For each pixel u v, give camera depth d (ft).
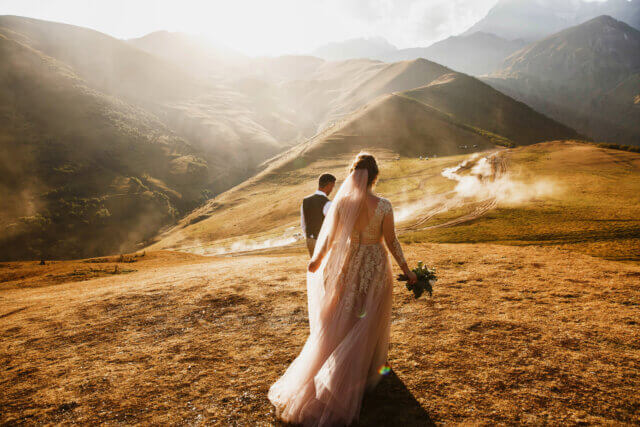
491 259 24.75
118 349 12.33
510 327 12.42
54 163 611.06
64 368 11.07
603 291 16.34
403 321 13.39
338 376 7.81
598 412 7.86
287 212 363.15
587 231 161.38
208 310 15.78
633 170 285.64
